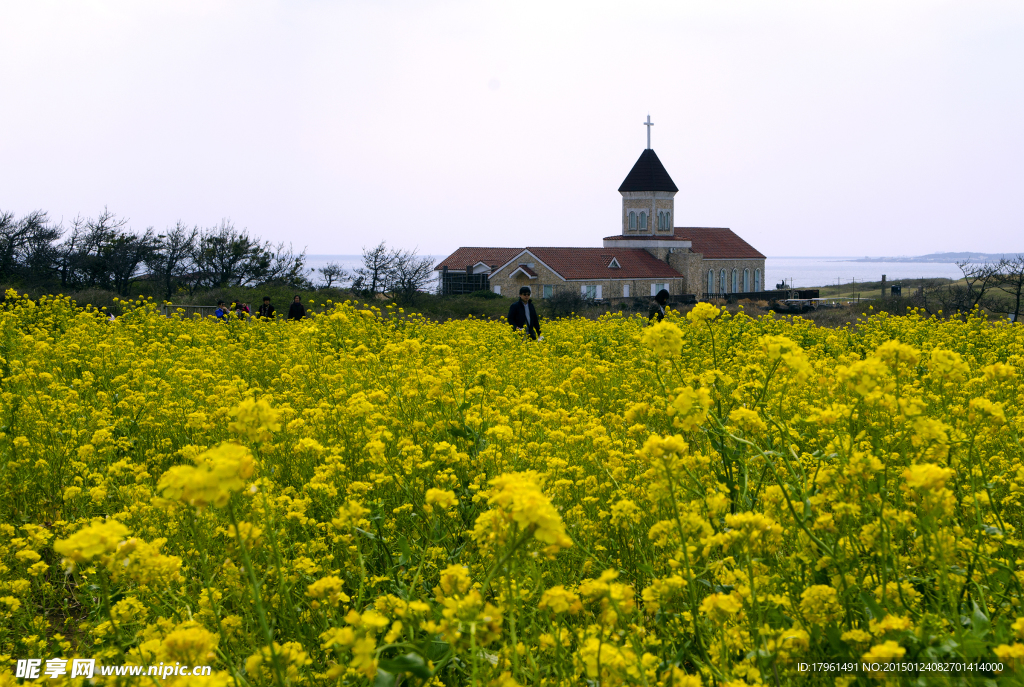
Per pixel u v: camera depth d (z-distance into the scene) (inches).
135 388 317.7
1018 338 442.3
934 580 111.7
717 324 433.4
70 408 249.1
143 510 154.4
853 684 90.9
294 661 91.7
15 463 210.5
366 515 140.1
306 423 198.4
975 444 163.3
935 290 1667.1
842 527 109.9
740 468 132.0
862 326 594.2
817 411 150.1
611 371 316.5
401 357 275.0
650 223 2824.8
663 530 114.0
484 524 92.5
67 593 158.4
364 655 79.4
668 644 106.1
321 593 109.1
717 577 113.6
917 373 252.4
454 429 186.2
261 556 125.6
